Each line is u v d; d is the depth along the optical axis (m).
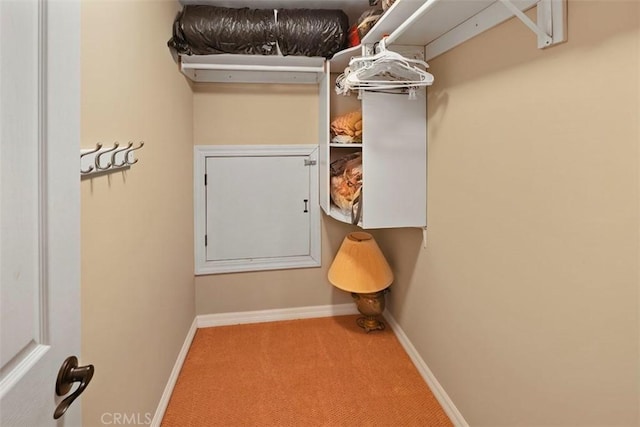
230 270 2.38
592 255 0.82
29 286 0.47
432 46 1.59
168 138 1.68
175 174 1.81
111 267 1.05
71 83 0.57
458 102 1.41
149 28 1.40
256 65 2.04
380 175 1.68
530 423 1.05
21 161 0.45
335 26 1.91
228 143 2.30
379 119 1.66
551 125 0.93
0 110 0.42
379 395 1.67
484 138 1.24
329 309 2.53
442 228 1.58
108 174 1.03
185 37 1.80
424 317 1.80
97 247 0.96
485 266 1.26
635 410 0.74
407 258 2.03
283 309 2.47
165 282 1.62
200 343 2.14
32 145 0.48
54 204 0.52
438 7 1.20
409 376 1.82
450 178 1.49
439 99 1.57
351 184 1.88
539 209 0.98
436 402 1.63
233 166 2.33
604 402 0.80
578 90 0.84
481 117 1.25
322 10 1.96
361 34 1.69
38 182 0.49
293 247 2.45
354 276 2.10
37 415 0.48
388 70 1.46
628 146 0.73
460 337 1.45
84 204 0.89
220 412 1.56
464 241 1.39
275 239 2.43
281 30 1.88
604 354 0.80
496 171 1.17
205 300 2.37
